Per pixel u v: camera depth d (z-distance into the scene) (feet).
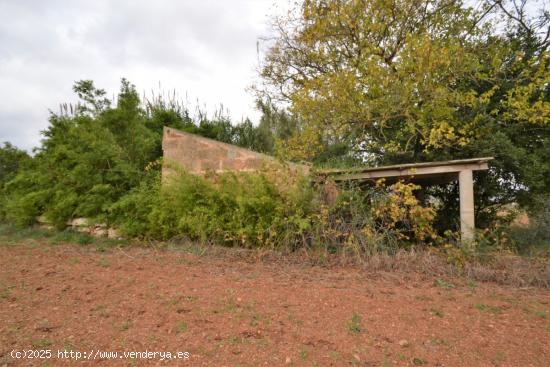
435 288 14.66
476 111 33.06
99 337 9.37
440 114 30.40
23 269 15.83
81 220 26.35
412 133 32.86
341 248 19.54
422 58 28.12
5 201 32.94
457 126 32.81
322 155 38.01
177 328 9.97
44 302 11.76
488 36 36.14
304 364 8.30
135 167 27.02
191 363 8.21
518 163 31.78
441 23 35.99
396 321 10.82
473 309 12.07
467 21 35.58
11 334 9.41
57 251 20.44
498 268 17.12
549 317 11.46
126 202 23.59
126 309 11.26
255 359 8.46
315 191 21.66
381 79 29.94
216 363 8.24
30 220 29.35
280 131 45.24
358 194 21.53
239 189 21.95
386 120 32.89
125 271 15.79
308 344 9.25
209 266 17.22
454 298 13.24
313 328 10.19
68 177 26.37
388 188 22.99
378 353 8.88
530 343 9.52
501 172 33.83
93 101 28.12
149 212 23.88
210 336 9.55
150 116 43.65
